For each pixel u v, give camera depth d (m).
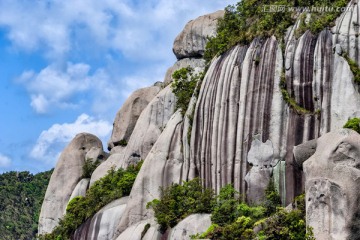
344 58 53.69
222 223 54.00
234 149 57.12
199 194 57.47
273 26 58.66
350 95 52.69
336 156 46.72
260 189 54.91
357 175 45.97
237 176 56.31
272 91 56.31
